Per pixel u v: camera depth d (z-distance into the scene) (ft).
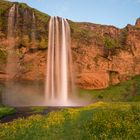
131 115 85.35
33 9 376.89
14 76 355.15
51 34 374.02
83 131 74.23
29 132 81.05
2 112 188.03
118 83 429.79
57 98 371.35
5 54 349.20
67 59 385.29
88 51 407.44
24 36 355.36
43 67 369.09
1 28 347.56
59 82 375.66
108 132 71.31
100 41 424.05
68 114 110.93
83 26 423.64
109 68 427.74
